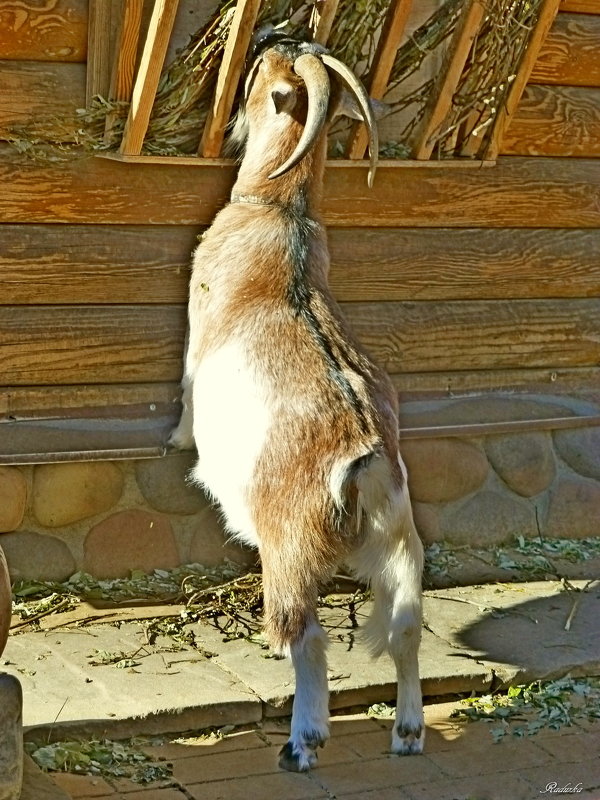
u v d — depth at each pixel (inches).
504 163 260.5
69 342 235.3
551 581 258.7
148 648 214.2
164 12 200.1
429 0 251.4
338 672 208.8
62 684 197.3
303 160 212.2
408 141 243.8
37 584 236.5
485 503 273.3
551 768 186.2
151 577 244.7
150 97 213.0
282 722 197.5
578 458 281.3
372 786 178.7
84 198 229.8
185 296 243.0
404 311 261.1
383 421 186.5
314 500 179.5
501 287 269.1
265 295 198.8
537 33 232.1
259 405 188.4
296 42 215.5
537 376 276.5
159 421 243.1
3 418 232.1
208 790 174.7
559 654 220.7
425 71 247.4
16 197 225.5
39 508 236.2
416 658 185.8
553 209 268.1
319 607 238.8
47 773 174.2
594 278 277.6
